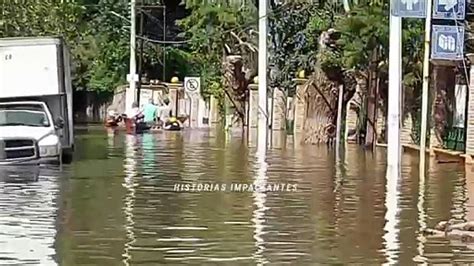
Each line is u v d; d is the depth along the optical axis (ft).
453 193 130.62
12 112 171.22
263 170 163.12
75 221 102.01
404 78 215.31
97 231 95.61
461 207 115.55
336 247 87.92
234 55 329.11
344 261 81.41
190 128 334.65
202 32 341.21
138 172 157.89
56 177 148.46
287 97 304.71
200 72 393.91
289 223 102.01
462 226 96.99
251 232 95.91
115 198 122.21
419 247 88.02
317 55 253.24
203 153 204.95
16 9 239.30
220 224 100.89
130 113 310.86
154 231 95.91
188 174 154.92
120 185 137.69
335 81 242.58
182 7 419.95
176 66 407.64
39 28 244.42
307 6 289.74
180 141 252.21
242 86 324.39
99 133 297.94
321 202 119.55
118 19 406.82
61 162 171.12
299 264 79.92
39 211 109.60
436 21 178.19
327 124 242.37
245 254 84.23
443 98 206.59
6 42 175.42
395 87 168.14
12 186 135.23
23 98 176.55
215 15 334.44
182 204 116.57
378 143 231.09
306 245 88.74
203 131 312.50
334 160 186.70
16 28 238.89
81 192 128.47
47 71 176.14
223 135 285.02
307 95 244.42
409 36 215.92
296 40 302.86
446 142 203.62
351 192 130.93
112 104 403.13
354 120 244.22
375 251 85.92
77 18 298.35
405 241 91.09
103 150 214.07
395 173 159.53
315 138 242.37
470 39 190.49
